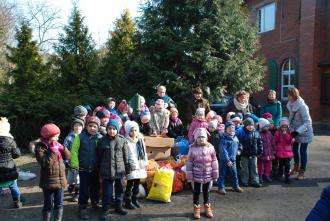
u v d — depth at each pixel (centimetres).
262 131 768
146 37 1225
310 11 1806
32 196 671
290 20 2072
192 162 571
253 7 2409
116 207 583
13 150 602
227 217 567
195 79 1201
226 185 747
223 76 1164
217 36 1177
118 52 1688
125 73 1366
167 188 640
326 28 1791
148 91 1209
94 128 573
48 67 1430
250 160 741
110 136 566
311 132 780
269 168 772
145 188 673
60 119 1122
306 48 1833
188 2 1202
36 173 838
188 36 1193
